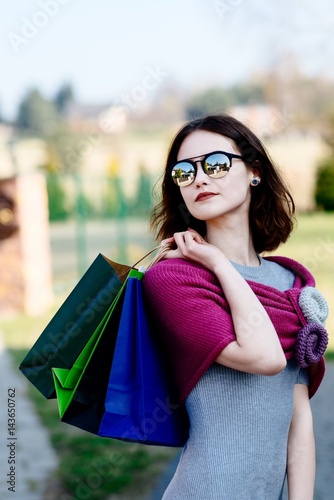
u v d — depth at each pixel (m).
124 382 1.77
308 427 1.95
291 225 2.11
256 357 1.68
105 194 20.58
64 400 1.76
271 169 1.99
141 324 1.79
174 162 1.98
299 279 2.01
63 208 20.48
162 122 34.12
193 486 1.74
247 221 1.96
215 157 1.82
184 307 1.73
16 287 11.44
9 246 11.39
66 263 15.69
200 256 1.80
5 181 11.45
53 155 28.84
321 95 21.70
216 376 1.77
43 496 3.83
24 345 8.78
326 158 22.20
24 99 35.88
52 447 4.79
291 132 21.66
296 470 1.92
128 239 17.86
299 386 1.96
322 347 1.87
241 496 1.74
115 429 1.74
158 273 1.78
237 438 1.76
